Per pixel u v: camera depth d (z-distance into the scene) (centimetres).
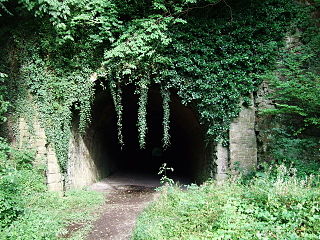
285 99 857
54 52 922
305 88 788
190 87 926
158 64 918
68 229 675
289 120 919
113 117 1485
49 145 935
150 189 1202
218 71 914
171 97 1173
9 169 702
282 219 499
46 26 908
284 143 906
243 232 473
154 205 718
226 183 755
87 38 917
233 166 927
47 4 855
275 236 452
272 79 868
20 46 919
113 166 1673
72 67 929
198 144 1236
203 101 923
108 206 878
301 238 433
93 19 890
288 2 919
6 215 630
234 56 907
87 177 1202
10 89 931
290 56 916
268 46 914
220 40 905
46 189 911
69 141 996
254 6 913
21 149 932
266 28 916
